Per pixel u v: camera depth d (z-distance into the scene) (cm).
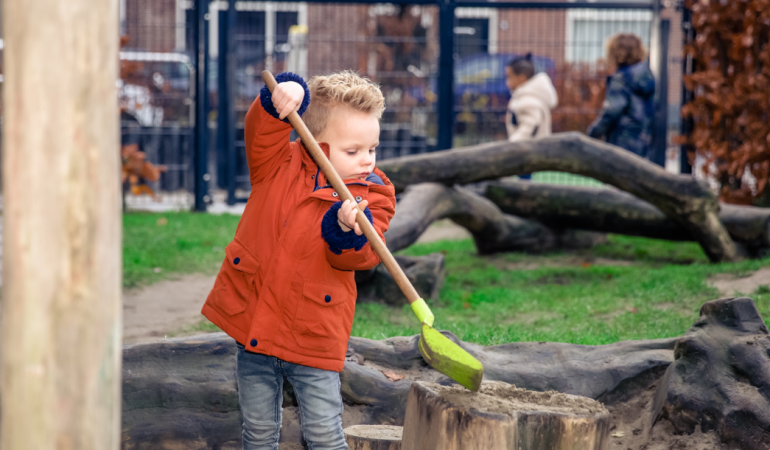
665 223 715
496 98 1178
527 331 444
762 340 285
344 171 234
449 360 209
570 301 545
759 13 786
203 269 663
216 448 291
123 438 286
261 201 229
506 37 1484
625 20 1145
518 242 784
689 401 282
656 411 296
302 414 228
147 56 1095
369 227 207
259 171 233
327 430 223
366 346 328
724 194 837
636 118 816
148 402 293
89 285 119
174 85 1211
